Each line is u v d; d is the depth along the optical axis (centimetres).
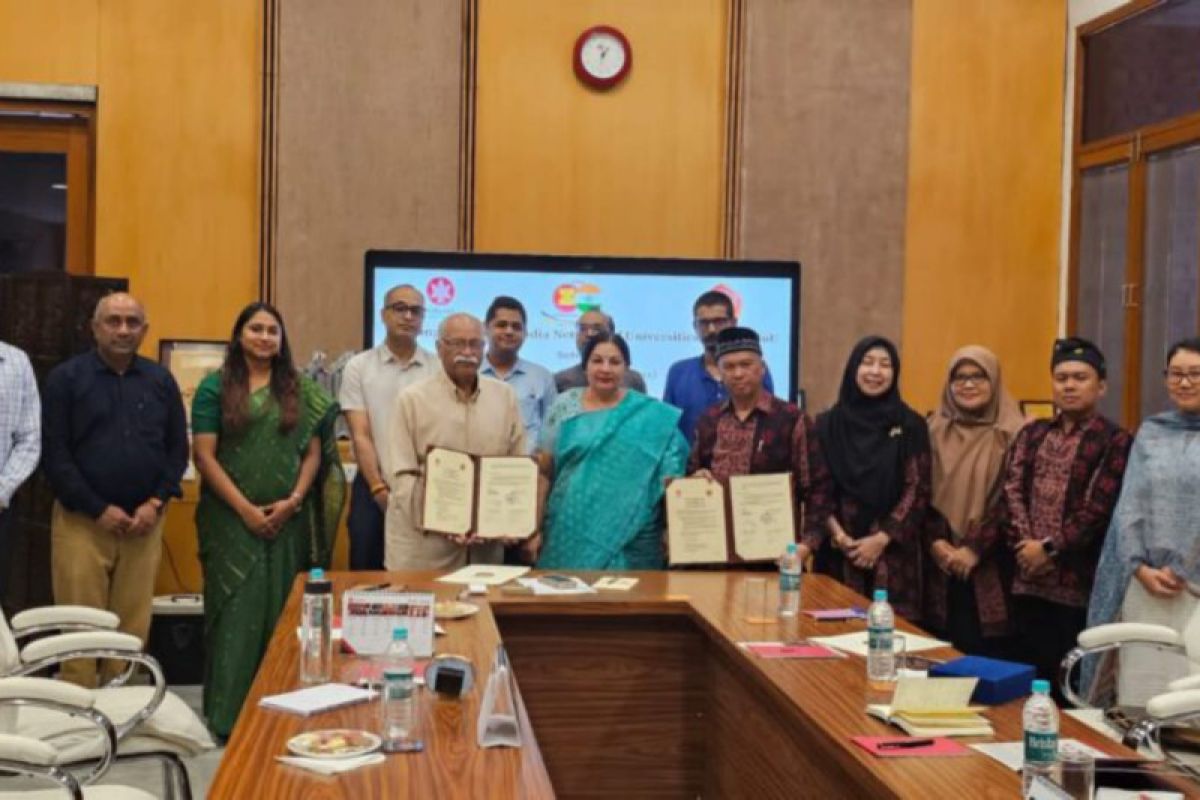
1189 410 450
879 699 293
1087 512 473
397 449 479
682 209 723
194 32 684
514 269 671
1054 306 741
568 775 418
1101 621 452
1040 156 741
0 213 686
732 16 720
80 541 513
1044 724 232
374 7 696
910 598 490
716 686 405
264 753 241
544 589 423
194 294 688
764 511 463
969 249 741
